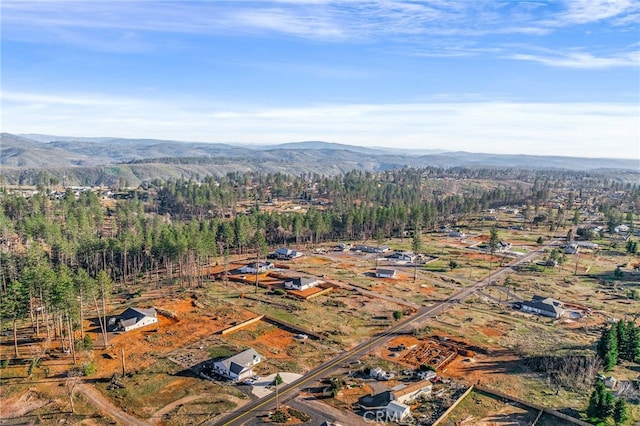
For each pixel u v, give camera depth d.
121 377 79.75
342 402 73.31
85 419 67.12
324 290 134.88
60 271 100.88
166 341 96.12
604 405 68.69
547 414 71.56
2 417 67.44
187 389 76.44
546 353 92.06
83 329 101.44
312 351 92.88
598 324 112.38
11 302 86.56
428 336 102.12
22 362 83.75
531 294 137.75
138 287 137.25
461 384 80.12
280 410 70.38
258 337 99.56
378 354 92.06
